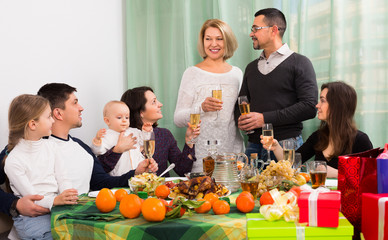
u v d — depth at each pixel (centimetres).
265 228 104
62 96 202
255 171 153
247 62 304
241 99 255
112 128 240
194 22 315
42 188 181
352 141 217
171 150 261
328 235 102
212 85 285
